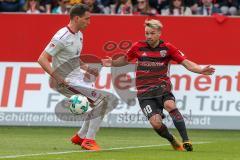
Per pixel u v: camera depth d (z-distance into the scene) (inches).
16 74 1726.1
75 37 1217.4
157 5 1972.2
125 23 1711.4
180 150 1219.9
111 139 1476.4
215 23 1702.8
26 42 1727.4
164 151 1201.4
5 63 1729.8
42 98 1717.5
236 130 1691.7
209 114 1696.6
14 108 1722.4
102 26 1715.1
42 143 1363.2
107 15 1713.8
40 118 1717.5
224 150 1242.0
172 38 1710.1
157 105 1218.0
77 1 1945.1
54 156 1102.4
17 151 1200.8
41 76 1718.8
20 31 1728.6
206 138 1525.6
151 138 1502.2
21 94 1723.7
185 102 1697.8
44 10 1983.3
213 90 1697.8
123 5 1948.8
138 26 1707.7
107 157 1088.8
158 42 1227.2
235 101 1692.9
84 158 1070.4
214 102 1696.6
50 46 1199.6
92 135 1222.9
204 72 1197.7
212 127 1696.6
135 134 1587.1
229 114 1692.9
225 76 1700.3
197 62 1707.7
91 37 1712.6
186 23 1710.1
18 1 2001.7
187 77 1696.6
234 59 1699.1
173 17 1708.9
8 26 1731.1
